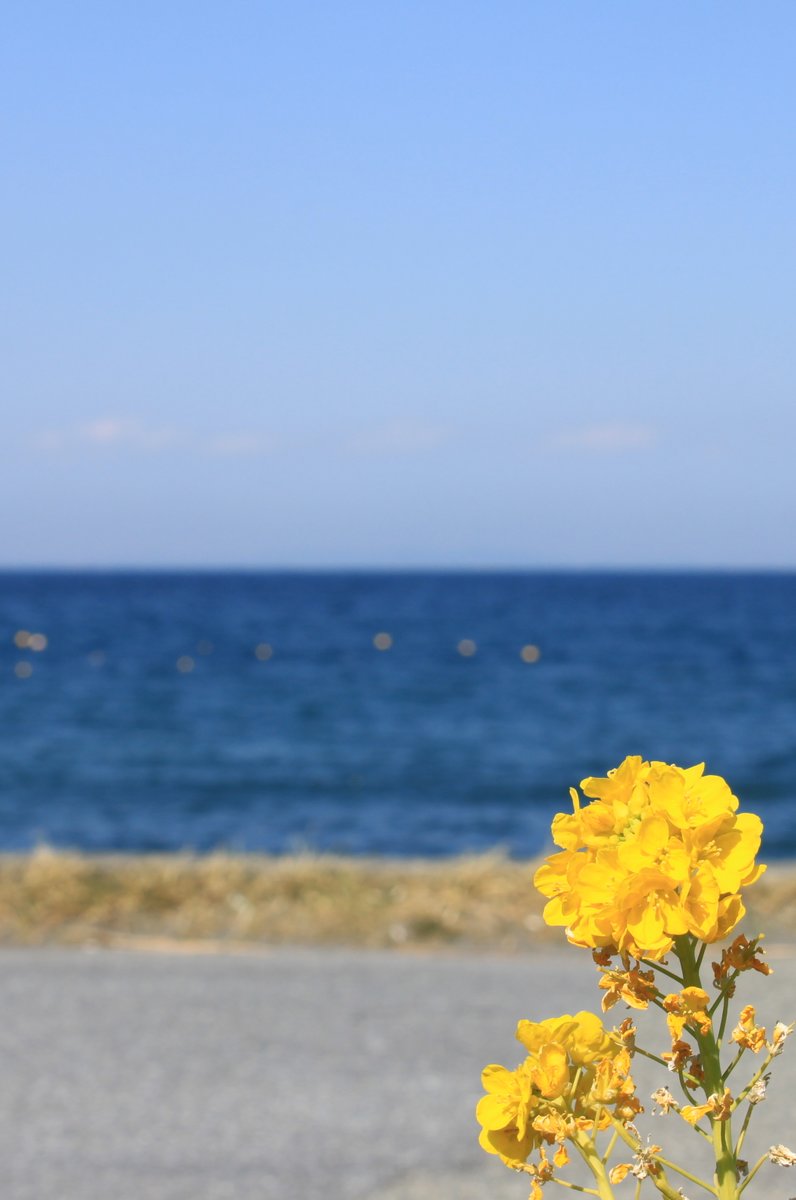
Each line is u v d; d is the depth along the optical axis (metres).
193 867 10.43
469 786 23.56
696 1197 4.54
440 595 165.25
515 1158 1.44
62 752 27.97
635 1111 1.42
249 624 91.31
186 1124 5.38
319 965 8.14
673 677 47.47
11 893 9.58
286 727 32.69
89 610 116.19
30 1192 4.64
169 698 40.09
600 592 182.75
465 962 8.26
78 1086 5.85
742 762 26.09
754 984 7.35
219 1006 7.16
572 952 8.71
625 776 1.36
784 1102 5.56
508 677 47.69
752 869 1.27
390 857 16.95
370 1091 5.78
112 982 7.69
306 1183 4.75
